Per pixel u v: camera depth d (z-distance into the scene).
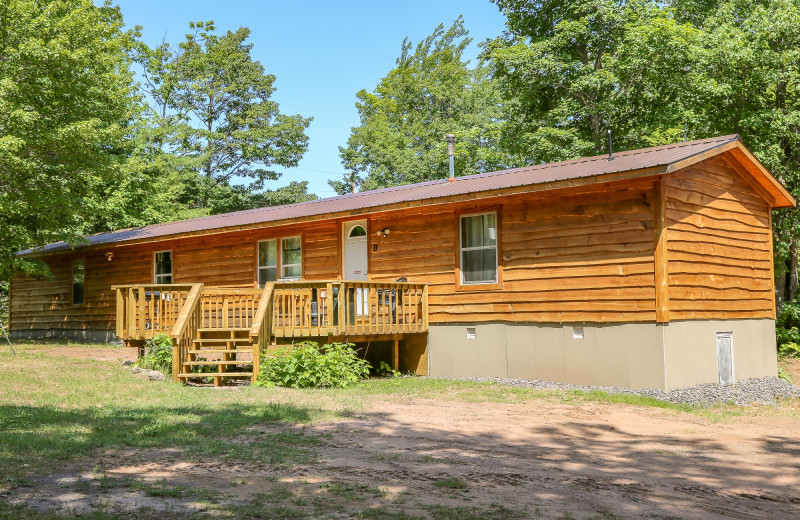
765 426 9.69
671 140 25.48
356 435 8.27
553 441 8.27
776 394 13.21
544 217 13.55
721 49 20.36
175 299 14.77
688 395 11.59
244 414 9.37
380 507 5.29
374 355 16.36
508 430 8.90
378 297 15.11
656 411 10.53
